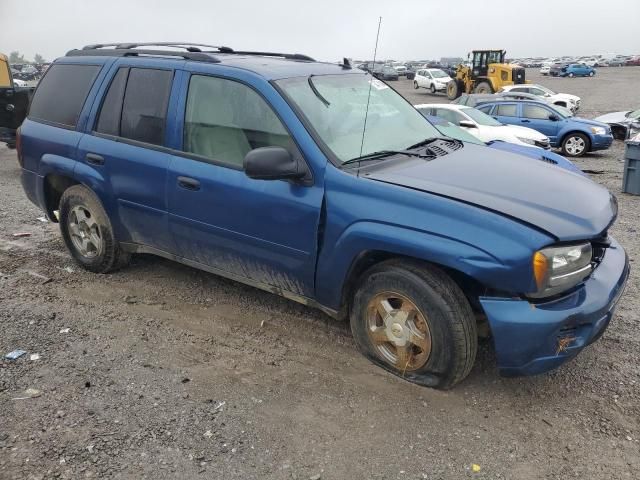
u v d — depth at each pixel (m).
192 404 3.25
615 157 15.20
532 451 2.91
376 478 2.71
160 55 4.44
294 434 3.01
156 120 4.25
